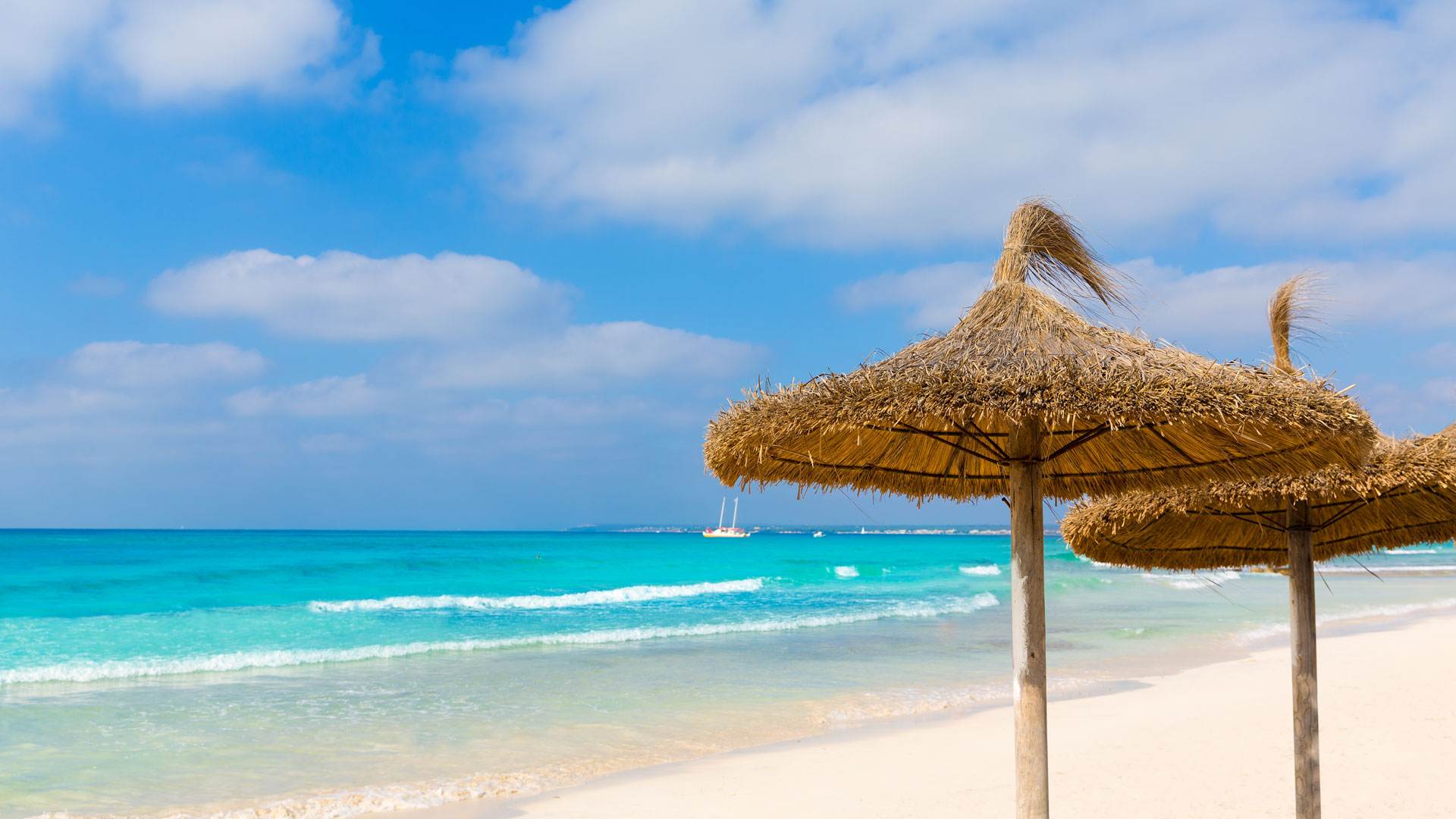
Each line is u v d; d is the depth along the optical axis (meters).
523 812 6.90
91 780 7.88
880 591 30.98
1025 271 3.09
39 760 8.54
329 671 13.77
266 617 20.55
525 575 35.31
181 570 32.25
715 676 13.46
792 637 18.11
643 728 10.00
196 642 16.44
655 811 6.80
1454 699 9.20
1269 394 2.52
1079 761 7.63
